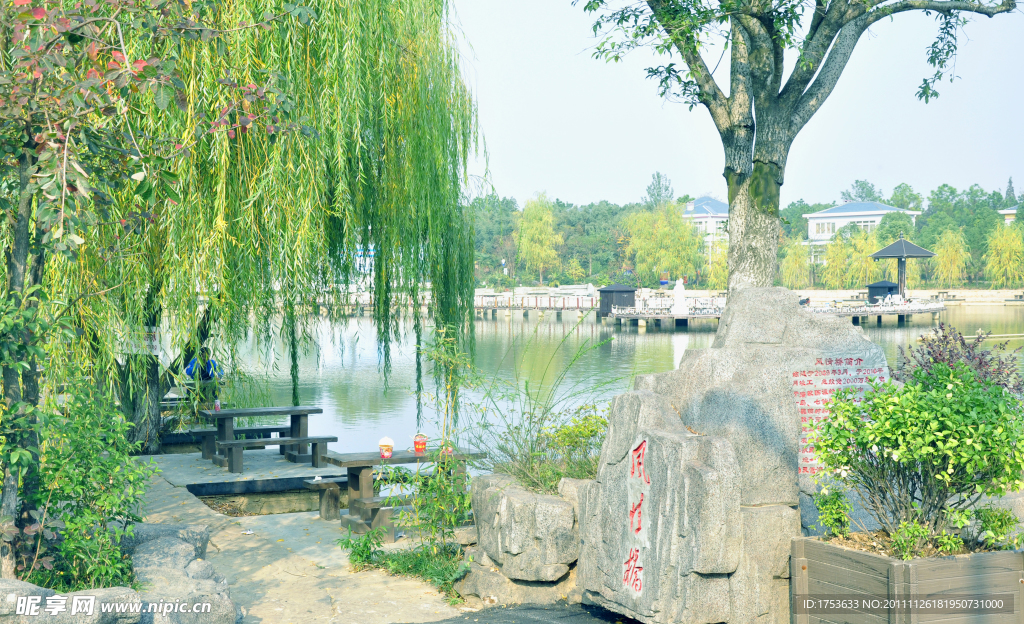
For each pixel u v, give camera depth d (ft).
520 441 19.10
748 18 27.63
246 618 15.66
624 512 15.08
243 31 21.17
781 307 16.56
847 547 12.85
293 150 22.49
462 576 17.66
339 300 31.55
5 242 16.14
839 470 13.05
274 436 37.99
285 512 27.55
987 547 12.71
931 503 12.73
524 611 16.20
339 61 23.61
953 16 33.35
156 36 14.06
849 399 13.24
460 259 31.78
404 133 27.89
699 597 13.52
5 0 12.64
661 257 265.54
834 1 27.91
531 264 273.13
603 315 175.52
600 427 18.95
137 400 33.40
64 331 13.43
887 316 192.44
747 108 29.89
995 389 12.13
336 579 18.47
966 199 413.80
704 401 15.46
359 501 21.89
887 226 310.04
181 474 28.78
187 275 21.89
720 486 13.41
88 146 13.35
